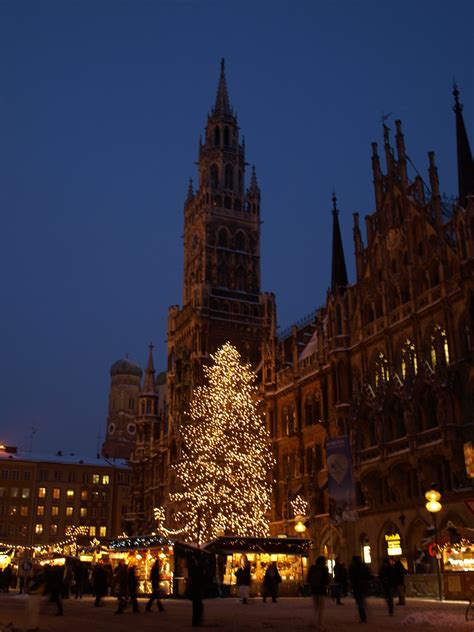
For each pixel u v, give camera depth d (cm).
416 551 5384
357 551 6094
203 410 8419
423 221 5931
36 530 14600
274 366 8231
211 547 5312
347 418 6462
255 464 7788
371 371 6372
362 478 6038
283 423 7994
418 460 5391
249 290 10469
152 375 12706
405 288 6094
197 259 10575
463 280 5112
